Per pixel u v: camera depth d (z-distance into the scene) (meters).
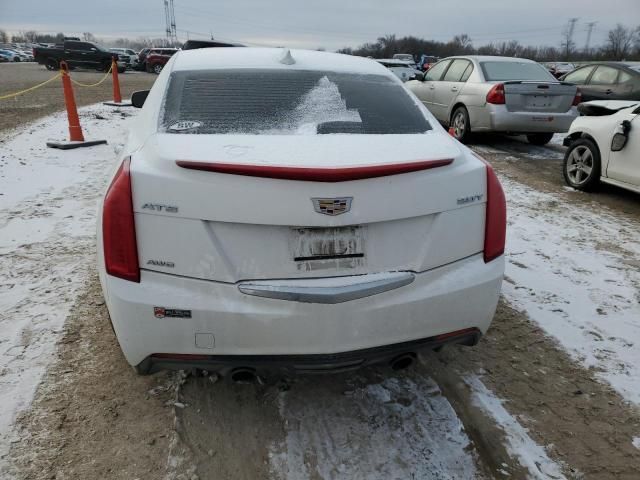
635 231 5.04
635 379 2.79
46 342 2.93
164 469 2.13
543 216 5.45
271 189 1.91
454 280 2.21
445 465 2.20
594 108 6.46
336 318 2.02
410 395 2.62
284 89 2.70
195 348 2.04
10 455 2.17
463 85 9.22
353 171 1.93
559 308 3.49
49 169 6.78
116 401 2.51
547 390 2.69
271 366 2.09
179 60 2.96
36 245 4.27
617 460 2.26
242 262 1.97
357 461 2.20
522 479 2.14
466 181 2.21
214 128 2.34
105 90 20.22
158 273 1.98
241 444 2.27
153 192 1.93
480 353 2.99
